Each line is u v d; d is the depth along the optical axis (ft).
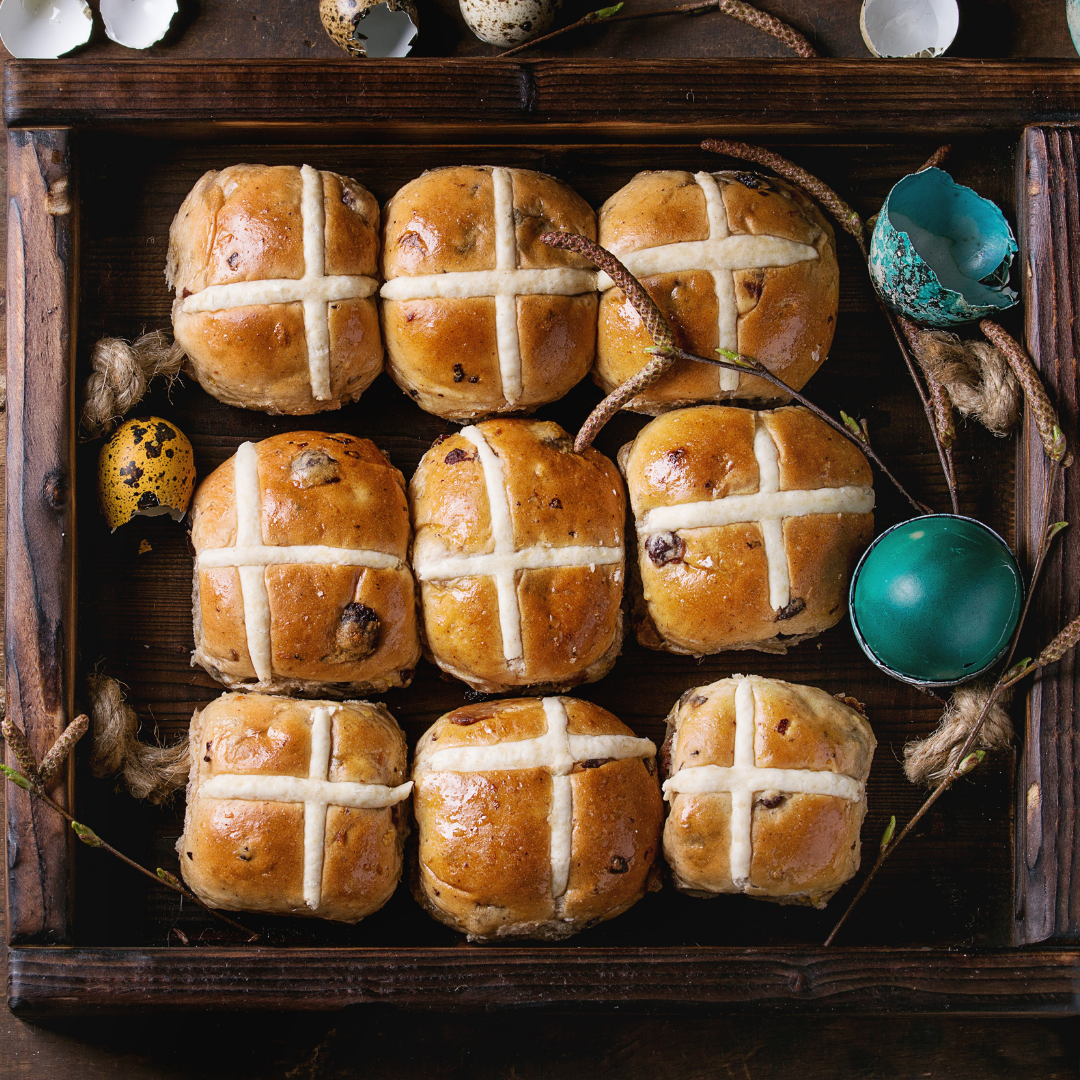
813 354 1.82
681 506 1.77
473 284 1.75
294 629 1.74
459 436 1.80
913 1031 1.85
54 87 1.78
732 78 1.82
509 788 1.73
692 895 1.81
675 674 1.86
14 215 1.78
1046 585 1.81
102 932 1.80
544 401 1.82
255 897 1.73
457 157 1.86
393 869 1.75
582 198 1.83
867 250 1.85
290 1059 1.83
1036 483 1.83
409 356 1.78
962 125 1.83
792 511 1.78
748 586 1.77
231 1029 1.83
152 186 1.85
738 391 1.82
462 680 1.82
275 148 1.84
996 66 1.83
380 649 1.76
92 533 1.83
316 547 1.74
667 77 1.81
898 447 1.88
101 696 1.80
